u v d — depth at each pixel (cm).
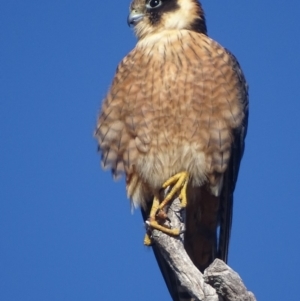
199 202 1209
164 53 1190
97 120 1230
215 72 1170
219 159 1171
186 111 1162
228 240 1225
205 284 958
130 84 1193
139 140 1188
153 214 1088
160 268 1202
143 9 1313
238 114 1179
